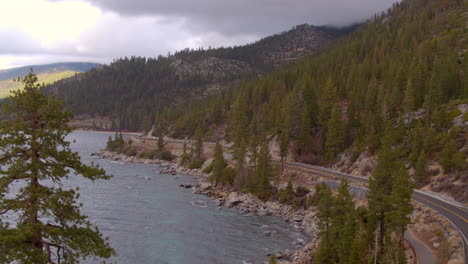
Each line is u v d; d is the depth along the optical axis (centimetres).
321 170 8056
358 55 16562
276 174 8119
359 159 7725
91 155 14788
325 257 3831
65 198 1881
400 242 3459
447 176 5559
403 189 3444
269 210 6706
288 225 5903
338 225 3869
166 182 9394
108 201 7112
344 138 8762
